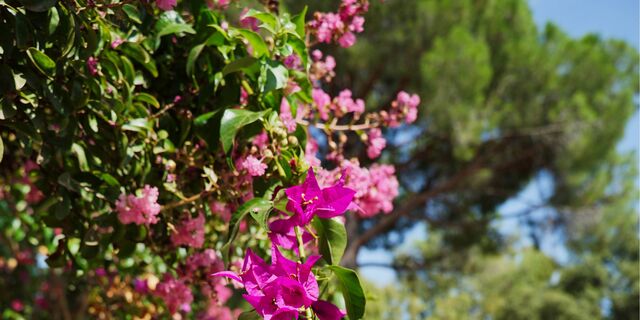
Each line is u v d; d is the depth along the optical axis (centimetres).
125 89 83
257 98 86
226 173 87
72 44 76
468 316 641
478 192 489
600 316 778
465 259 549
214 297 98
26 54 76
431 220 496
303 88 90
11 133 98
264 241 107
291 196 70
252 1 105
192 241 91
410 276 558
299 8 284
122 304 144
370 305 500
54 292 178
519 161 465
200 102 88
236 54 88
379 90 430
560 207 480
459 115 391
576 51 445
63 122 79
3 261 197
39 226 139
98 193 85
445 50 384
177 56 92
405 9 399
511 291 757
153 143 87
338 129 103
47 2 71
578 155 430
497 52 441
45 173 92
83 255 90
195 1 89
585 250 523
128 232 91
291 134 86
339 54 391
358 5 100
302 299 63
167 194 92
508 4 448
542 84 438
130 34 88
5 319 185
